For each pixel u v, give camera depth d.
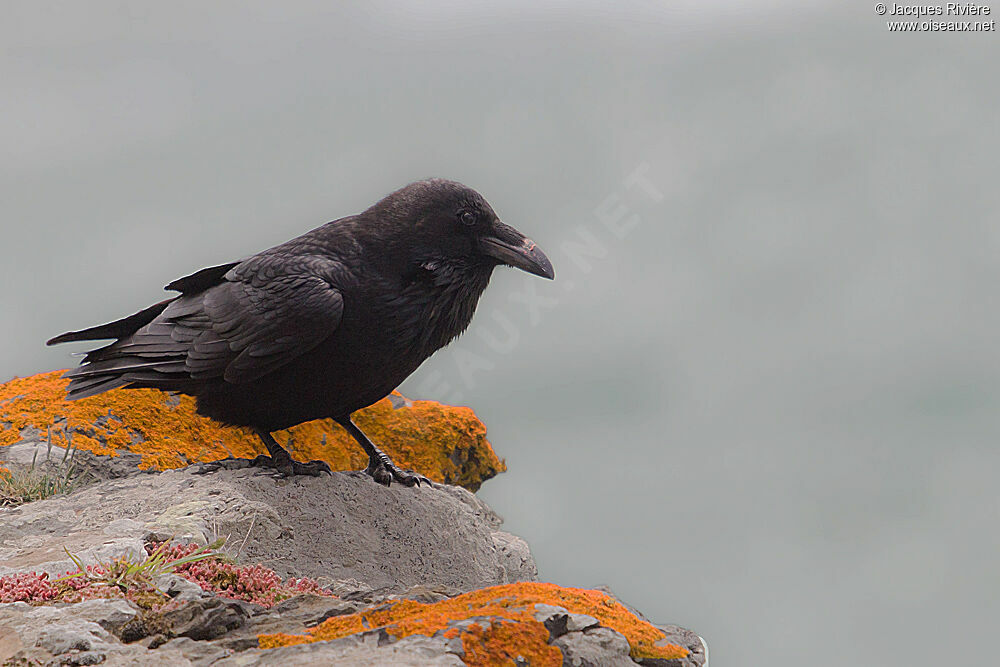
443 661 5.45
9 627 6.31
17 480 11.84
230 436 14.66
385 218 11.69
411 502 11.80
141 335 11.82
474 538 12.09
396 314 11.52
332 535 10.70
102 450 13.27
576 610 6.42
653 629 6.45
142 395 14.25
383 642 5.84
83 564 7.76
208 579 8.00
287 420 12.01
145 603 6.81
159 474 11.34
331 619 6.45
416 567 11.05
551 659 5.80
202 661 5.91
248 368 11.34
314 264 11.36
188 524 9.30
